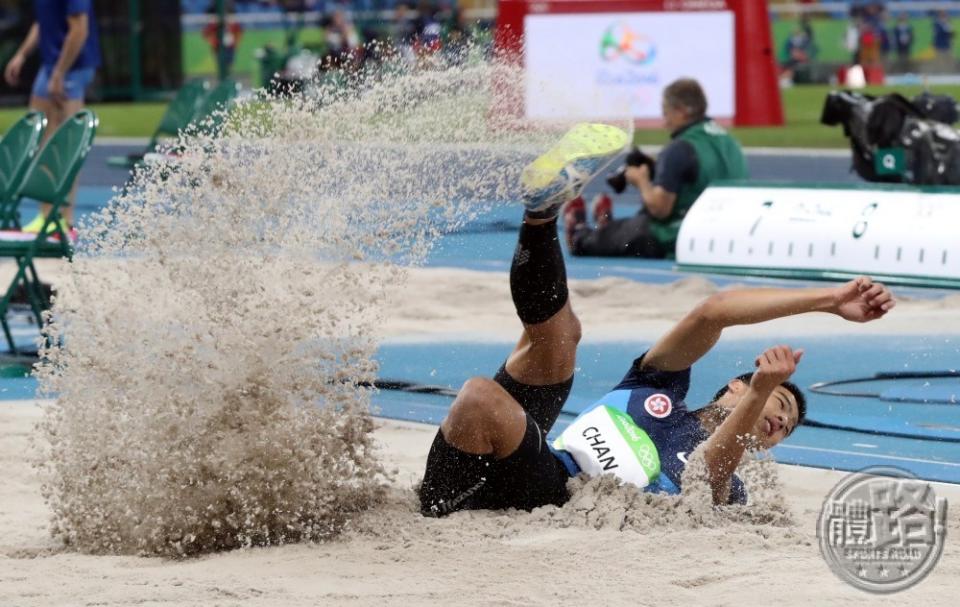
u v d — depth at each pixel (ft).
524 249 47.93
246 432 46.29
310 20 357.82
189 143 52.54
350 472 49.16
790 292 48.49
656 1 194.70
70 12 139.85
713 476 48.26
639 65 195.11
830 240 112.27
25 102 313.32
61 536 48.78
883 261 109.50
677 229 127.95
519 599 39.73
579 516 47.39
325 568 43.16
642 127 195.11
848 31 362.33
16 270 120.67
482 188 53.72
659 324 96.32
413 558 43.83
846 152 197.77
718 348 86.48
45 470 58.80
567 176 46.01
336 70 57.36
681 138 127.03
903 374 80.07
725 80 202.69
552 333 48.73
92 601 40.01
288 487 46.83
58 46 142.92
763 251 115.55
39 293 95.76
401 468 59.82
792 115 261.24
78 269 51.75
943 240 107.24
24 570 44.14
